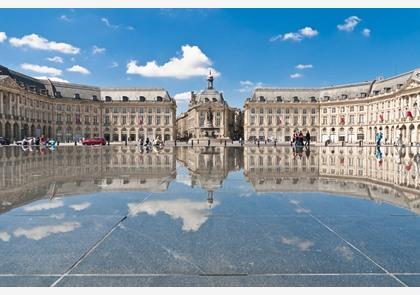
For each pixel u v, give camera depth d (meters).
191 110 116.25
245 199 5.89
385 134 77.88
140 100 96.38
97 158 17.58
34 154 22.02
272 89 97.38
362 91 88.00
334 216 4.71
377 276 2.86
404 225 4.28
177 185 7.49
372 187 7.32
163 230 4.03
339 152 26.25
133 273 2.89
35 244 3.54
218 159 16.88
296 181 8.26
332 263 3.10
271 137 94.88
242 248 3.45
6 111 66.88
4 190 6.75
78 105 90.75
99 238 3.73
